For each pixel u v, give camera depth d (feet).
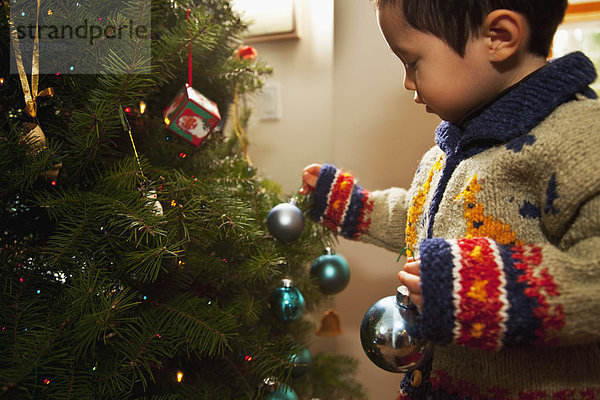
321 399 3.38
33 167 1.90
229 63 2.81
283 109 4.04
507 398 1.88
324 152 3.97
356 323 3.77
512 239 1.88
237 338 2.34
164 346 2.14
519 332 1.55
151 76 2.35
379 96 3.51
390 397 3.75
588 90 1.96
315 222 2.93
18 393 1.66
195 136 2.51
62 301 1.94
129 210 1.95
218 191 2.44
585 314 1.51
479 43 1.92
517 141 1.88
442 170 2.30
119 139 2.46
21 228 2.24
